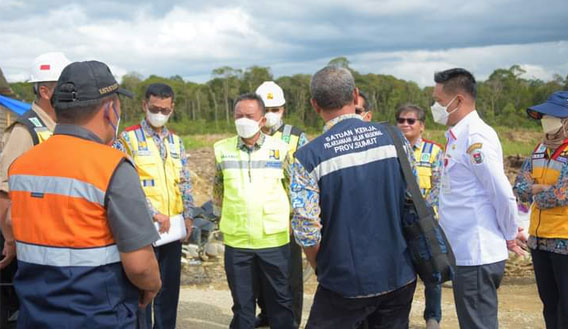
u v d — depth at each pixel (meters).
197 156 22.53
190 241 9.00
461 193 3.40
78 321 2.08
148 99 4.20
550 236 3.77
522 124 64.25
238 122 4.16
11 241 3.08
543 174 3.92
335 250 2.69
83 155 2.13
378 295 2.69
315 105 2.89
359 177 2.67
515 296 6.77
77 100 2.19
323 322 2.81
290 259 4.43
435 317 4.98
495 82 83.19
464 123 3.45
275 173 4.26
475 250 3.35
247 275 4.20
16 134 3.14
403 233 2.76
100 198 2.09
